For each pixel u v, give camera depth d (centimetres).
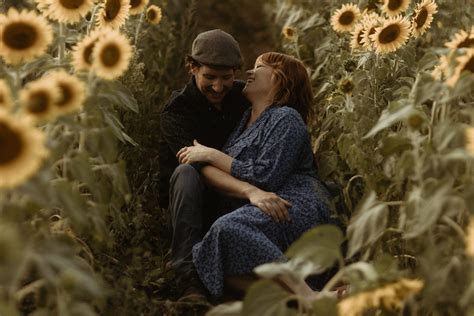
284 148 456
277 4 869
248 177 453
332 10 692
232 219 434
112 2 438
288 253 317
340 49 600
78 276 284
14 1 577
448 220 328
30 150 275
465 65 352
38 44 360
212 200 482
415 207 334
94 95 357
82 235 410
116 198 388
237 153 465
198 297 430
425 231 348
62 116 337
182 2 896
